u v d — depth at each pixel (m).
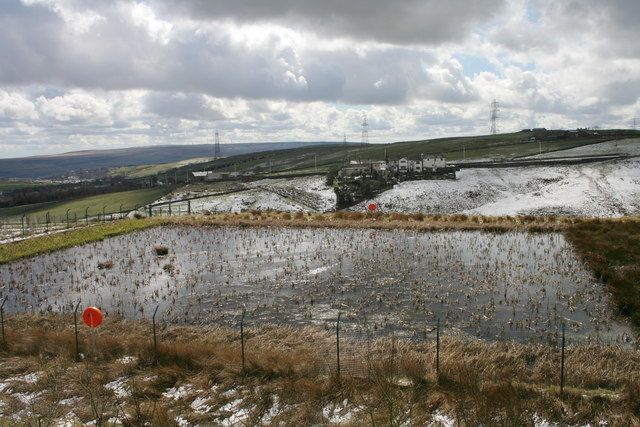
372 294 22.33
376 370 14.02
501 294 21.94
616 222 37.09
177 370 14.91
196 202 90.00
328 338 17.08
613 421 11.41
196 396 13.57
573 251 29.41
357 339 17.41
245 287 24.48
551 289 22.45
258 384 13.98
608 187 89.81
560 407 12.02
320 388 13.40
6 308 22.55
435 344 16.31
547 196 87.19
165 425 11.90
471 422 11.42
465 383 13.10
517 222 39.62
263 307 21.39
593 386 13.30
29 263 31.64
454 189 92.50
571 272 24.88
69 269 29.75
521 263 27.12
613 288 21.64
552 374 13.86
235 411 12.78
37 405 13.07
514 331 17.89
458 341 16.27
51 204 103.94
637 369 14.18
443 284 23.64
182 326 19.20
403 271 25.98
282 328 18.42
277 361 15.00
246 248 34.03
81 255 33.81
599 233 33.66
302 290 23.53
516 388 12.97
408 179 99.94
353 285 23.78
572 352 15.51
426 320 19.16
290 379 14.02
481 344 16.05
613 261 26.27
